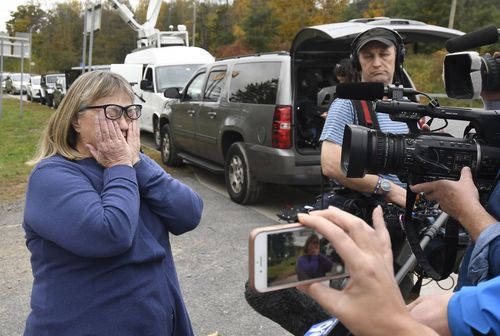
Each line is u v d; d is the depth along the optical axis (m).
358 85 1.55
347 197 2.17
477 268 1.06
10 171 7.95
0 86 16.38
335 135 2.20
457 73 1.34
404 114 1.38
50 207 1.55
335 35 3.80
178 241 4.63
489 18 28.27
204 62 11.14
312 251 0.85
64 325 1.57
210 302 3.43
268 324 3.15
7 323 3.18
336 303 0.79
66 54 52.34
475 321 0.82
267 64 5.36
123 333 1.60
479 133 1.31
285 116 5.02
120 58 52.72
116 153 1.67
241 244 4.54
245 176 5.67
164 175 1.86
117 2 16.47
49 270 1.60
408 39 4.19
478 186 1.29
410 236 1.50
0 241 4.72
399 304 0.76
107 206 1.56
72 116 1.68
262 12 34.34
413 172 1.32
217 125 6.23
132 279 1.63
